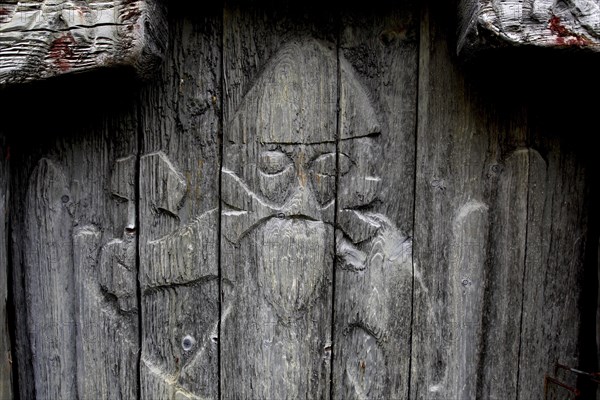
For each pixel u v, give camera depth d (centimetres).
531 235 113
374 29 113
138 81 107
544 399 114
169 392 114
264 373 114
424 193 113
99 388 113
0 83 100
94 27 100
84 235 112
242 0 112
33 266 112
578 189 113
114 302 113
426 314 113
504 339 114
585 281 114
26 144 112
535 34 99
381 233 113
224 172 113
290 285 113
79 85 105
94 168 112
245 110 112
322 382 114
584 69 105
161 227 113
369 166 113
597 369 111
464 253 113
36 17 99
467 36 103
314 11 112
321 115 112
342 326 114
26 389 113
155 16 104
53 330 113
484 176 113
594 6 99
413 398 114
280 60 112
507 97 112
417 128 113
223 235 113
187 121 113
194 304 114
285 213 113
